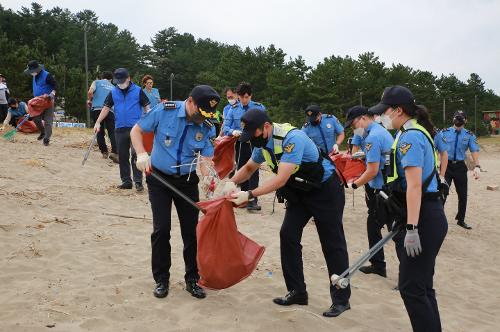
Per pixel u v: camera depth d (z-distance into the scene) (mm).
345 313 4633
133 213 7289
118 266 5254
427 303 3604
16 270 4922
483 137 62969
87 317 4082
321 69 50562
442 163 8938
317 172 4328
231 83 59969
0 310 4102
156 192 4547
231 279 4230
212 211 4191
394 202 3748
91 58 75688
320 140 7598
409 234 3479
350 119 6109
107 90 10906
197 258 4188
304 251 6480
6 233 5832
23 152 10766
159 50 91750
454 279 6410
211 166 4652
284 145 4188
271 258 5984
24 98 38125
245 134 4199
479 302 5668
